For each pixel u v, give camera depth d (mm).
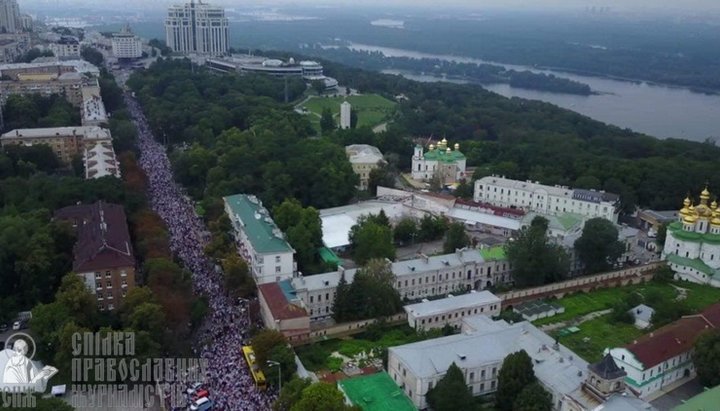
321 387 177625
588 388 188375
